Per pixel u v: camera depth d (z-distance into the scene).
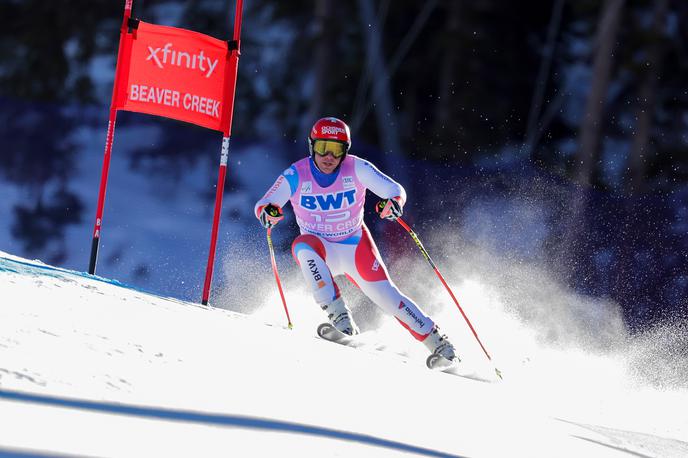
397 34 84.44
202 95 18.83
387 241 47.75
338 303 16.70
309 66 87.75
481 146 74.06
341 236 18.03
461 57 75.81
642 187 63.28
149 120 69.12
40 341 8.45
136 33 18.64
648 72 63.84
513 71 79.94
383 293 17.75
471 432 9.55
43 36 85.44
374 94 81.00
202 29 91.38
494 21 80.56
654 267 48.25
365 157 69.50
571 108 80.44
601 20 61.94
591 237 51.06
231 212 53.97
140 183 56.75
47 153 58.97
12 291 10.74
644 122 64.31
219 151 64.94
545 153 76.19
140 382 8.01
